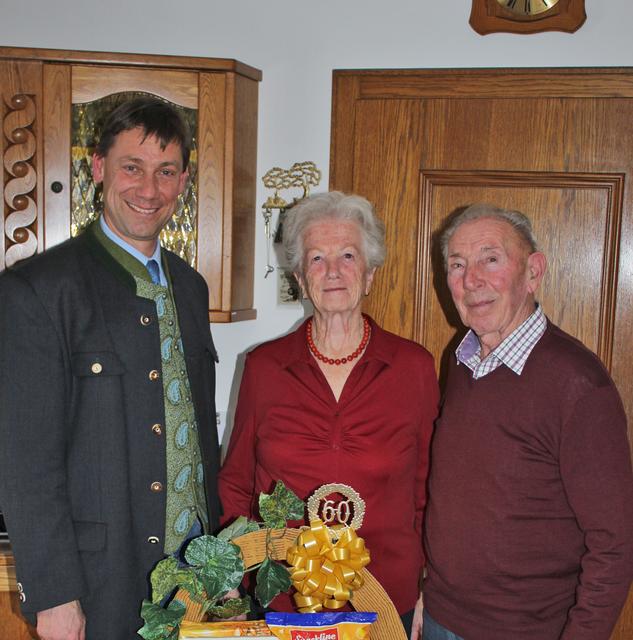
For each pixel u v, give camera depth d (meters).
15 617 1.66
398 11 2.00
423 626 1.39
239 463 1.50
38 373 1.21
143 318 1.33
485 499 1.23
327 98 2.05
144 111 1.32
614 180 1.96
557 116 1.96
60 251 1.32
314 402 1.39
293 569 1.04
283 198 2.08
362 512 1.33
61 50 1.78
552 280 2.02
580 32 1.93
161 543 1.32
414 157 2.04
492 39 1.97
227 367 2.13
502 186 2.02
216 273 1.87
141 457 1.30
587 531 1.16
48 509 1.20
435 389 1.45
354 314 1.43
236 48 2.05
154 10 2.04
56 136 1.81
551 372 1.19
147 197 1.32
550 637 1.20
